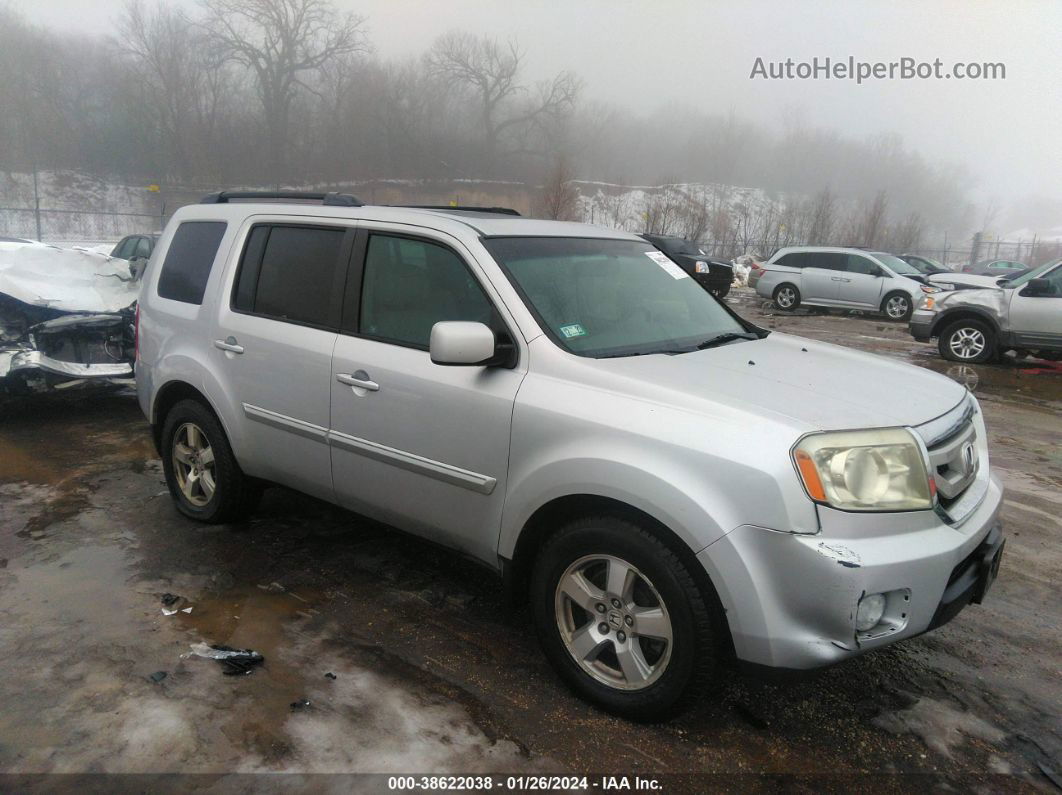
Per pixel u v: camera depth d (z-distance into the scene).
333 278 3.54
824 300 18.38
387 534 4.27
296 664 2.97
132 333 6.82
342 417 3.39
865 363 3.32
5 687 2.76
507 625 3.34
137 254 16.59
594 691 2.72
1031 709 2.86
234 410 3.88
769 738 2.64
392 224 3.41
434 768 2.43
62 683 2.80
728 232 45.00
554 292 3.13
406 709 2.71
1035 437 7.25
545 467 2.70
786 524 2.27
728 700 2.86
